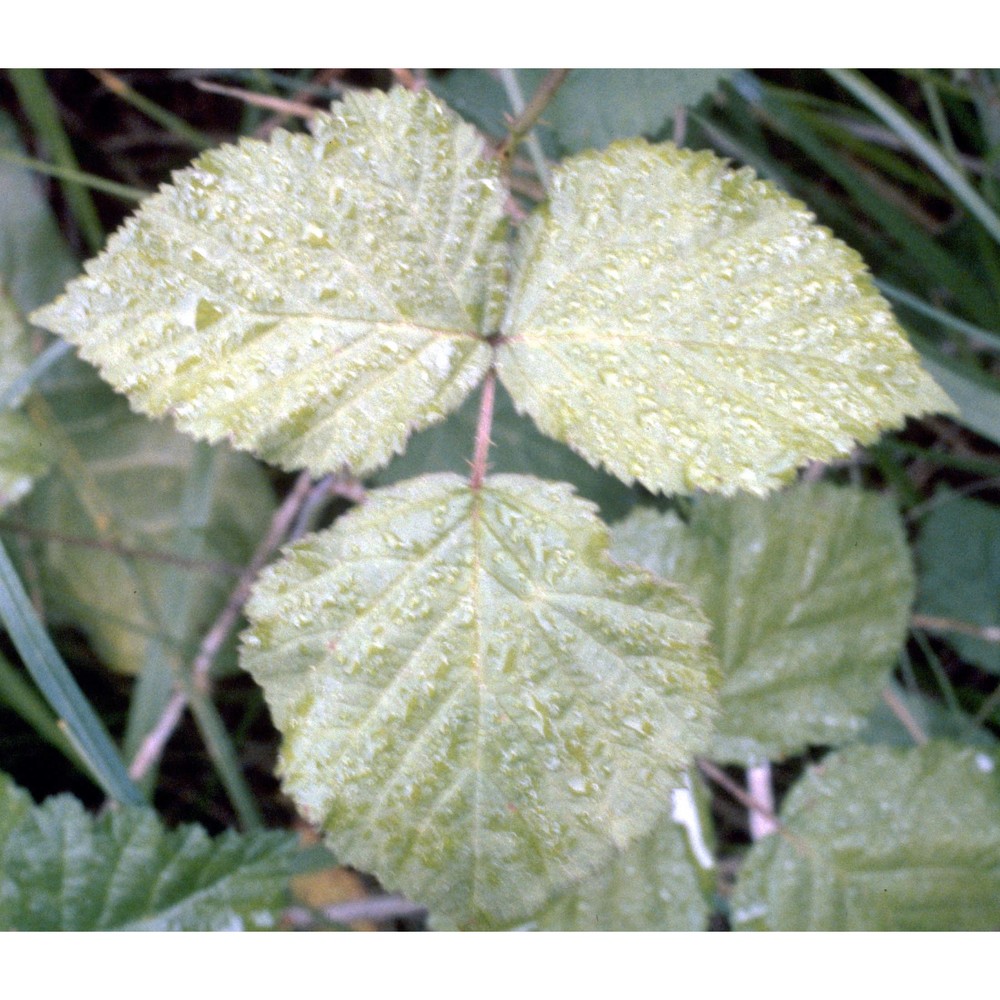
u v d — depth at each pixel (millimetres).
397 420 261
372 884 379
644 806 256
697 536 336
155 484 395
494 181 264
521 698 257
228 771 365
